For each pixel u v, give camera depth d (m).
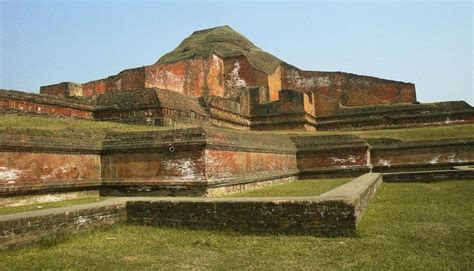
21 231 6.14
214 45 31.73
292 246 6.11
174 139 10.95
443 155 18.95
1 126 10.45
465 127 20.56
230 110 23.09
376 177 13.43
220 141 11.45
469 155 18.66
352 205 6.54
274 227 6.93
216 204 7.39
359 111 28.09
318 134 20.09
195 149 10.72
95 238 6.96
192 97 20.22
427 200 10.23
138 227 7.78
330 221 6.61
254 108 26.58
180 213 7.66
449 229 6.82
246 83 28.33
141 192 11.30
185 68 23.38
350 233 6.50
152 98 15.56
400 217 7.97
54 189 10.45
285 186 14.81
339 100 30.22
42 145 10.09
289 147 18.48
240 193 12.07
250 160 13.92
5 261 5.53
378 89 29.64
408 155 19.33
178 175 10.86
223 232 7.19
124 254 6.00
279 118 25.94
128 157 11.59
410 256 5.37
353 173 18.41
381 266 5.03
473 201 9.71
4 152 9.34
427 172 15.63
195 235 7.11
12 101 13.23
